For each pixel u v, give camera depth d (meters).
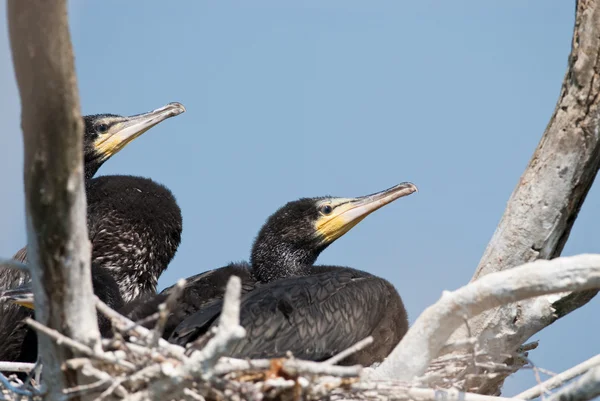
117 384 9.30
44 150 8.45
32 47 8.24
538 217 12.66
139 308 13.14
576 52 12.41
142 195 16.03
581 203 12.73
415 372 10.74
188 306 13.02
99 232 15.61
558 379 11.37
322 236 15.93
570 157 12.52
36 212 8.67
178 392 9.32
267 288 12.49
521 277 10.32
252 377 9.95
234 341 8.66
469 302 10.45
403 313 13.48
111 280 14.31
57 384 9.62
